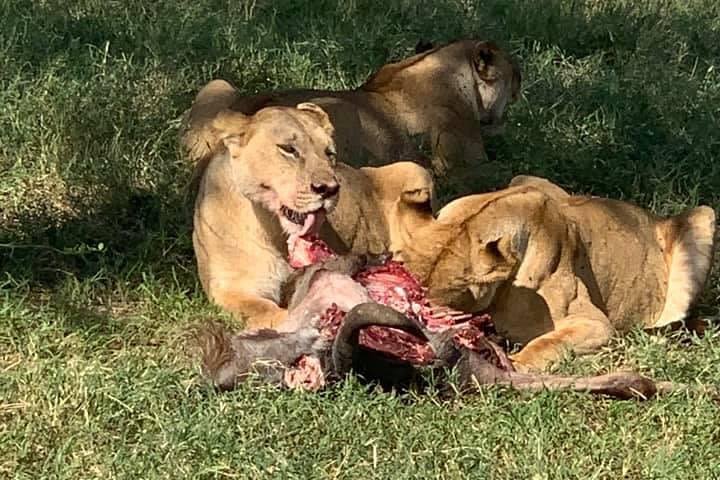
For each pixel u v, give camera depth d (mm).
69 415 9312
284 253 11242
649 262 11844
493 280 10555
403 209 11086
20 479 8586
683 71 17141
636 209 12078
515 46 17469
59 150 13555
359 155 14062
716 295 12078
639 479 8898
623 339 11086
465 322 10297
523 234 10758
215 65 15711
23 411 9367
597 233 11531
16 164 13477
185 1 17516
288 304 10695
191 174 13133
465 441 9062
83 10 17016
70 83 14695
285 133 10711
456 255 10625
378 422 9141
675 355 10625
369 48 16812
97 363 9906
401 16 18062
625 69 16984
